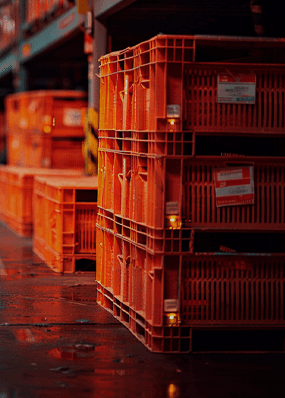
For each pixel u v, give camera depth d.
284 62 5.36
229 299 5.29
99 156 6.91
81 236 8.77
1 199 15.62
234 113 5.24
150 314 5.34
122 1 8.60
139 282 5.62
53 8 13.80
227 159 5.23
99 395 4.27
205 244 5.27
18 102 16.81
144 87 5.50
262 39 5.19
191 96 5.20
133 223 5.72
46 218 9.63
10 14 19.94
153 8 9.51
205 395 4.32
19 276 8.41
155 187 5.11
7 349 5.18
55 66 18.16
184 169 5.21
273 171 5.31
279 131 5.30
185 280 5.24
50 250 9.23
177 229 5.15
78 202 8.70
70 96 14.39
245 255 5.25
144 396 4.27
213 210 5.26
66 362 4.90
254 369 4.86
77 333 5.71
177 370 4.80
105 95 6.71
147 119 5.45
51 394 4.26
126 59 5.92
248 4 9.18
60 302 6.93
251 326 5.29
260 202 5.30
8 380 4.49
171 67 5.10
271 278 5.32
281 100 5.28
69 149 14.62
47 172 12.91
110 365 4.86
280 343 5.37
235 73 5.21
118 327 5.96
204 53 5.31
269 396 4.33
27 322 6.05
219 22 10.16
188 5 9.27
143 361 4.98
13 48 19.30
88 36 10.62
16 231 13.38
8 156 18.11
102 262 6.77
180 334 5.22
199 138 5.39
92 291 7.55
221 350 5.31
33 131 15.14
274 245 5.34
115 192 6.27
